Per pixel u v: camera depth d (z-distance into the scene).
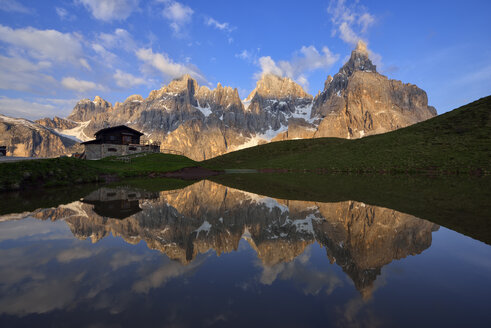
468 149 51.00
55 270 5.04
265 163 89.50
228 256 5.89
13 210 12.02
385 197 16.41
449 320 3.19
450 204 13.27
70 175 28.48
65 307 3.60
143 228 8.70
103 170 35.81
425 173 44.81
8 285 4.36
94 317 3.33
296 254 6.00
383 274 4.79
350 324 3.09
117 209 12.40
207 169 60.22
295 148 108.69
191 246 6.67
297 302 3.72
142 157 62.16
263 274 4.83
